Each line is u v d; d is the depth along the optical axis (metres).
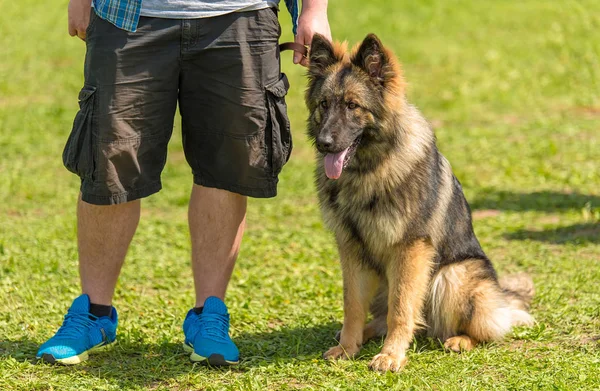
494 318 6.57
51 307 7.51
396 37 29.20
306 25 6.37
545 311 7.41
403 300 6.31
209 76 5.67
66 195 12.85
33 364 5.98
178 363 6.09
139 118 5.64
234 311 7.50
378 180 6.25
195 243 6.21
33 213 11.81
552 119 18.27
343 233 6.52
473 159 14.91
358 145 6.31
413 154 6.36
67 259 9.33
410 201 6.26
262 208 12.37
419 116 6.70
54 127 17.70
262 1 5.70
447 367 5.98
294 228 11.22
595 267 8.73
